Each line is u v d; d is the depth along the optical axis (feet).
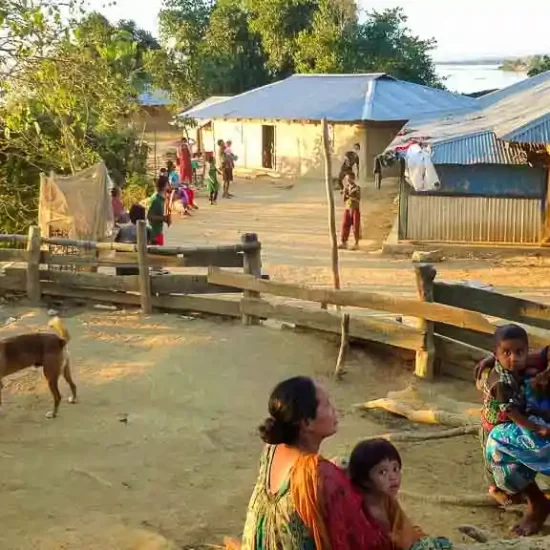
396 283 52.65
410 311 29.07
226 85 160.76
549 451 16.74
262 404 27.04
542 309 27.32
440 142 61.98
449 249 60.90
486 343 28.32
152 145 154.20
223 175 94.48
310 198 91.76
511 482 17.20
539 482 18.72
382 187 96.63
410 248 61.57
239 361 30.89
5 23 37.73
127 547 17.69
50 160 49.83
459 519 18.57
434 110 100.12
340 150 103.24
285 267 57.72
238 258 37.09
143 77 115.65
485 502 18.95
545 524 17.92
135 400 27.45
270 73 155.84
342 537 9.98
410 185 61.93
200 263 37.09
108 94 43.47
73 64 40.34
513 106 77.61
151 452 23.24
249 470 22.03
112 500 20.29
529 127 54.85
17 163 56.18
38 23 37.60
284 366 30.42
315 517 9.96
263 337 33.22
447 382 28.84
